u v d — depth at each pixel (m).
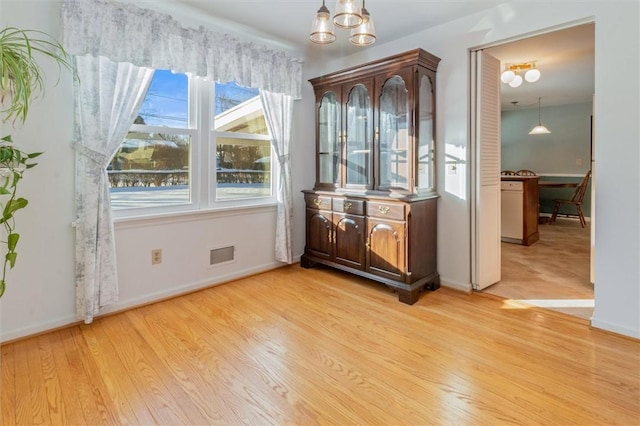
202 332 2.26
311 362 1.91
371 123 3.07
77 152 2.29
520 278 3.30
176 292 2.88
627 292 2.14
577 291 2.94
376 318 2.47
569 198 6.96
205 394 1.64
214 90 3.07
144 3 2.54
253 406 1.56
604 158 2.18
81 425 1.45
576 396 1.61
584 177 6.34
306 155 3.82
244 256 3.36
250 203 3.41
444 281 3.08
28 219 2.17
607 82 2.15
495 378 1.76
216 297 2.86
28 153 2.12
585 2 2.23
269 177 3.58
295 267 3.69
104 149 2.34
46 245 2.24
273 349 2.05
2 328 2.11
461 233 2.95
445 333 2.24
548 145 7.13
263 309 2.62
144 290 2.71
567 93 5.83
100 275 2.38
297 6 2.63
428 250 2.97
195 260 2.99
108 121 2.34
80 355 1.98
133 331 2.27
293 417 1.50
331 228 3.38
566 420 1.47
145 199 2.71
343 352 2.01
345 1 1.59
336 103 3.41
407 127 2.84
